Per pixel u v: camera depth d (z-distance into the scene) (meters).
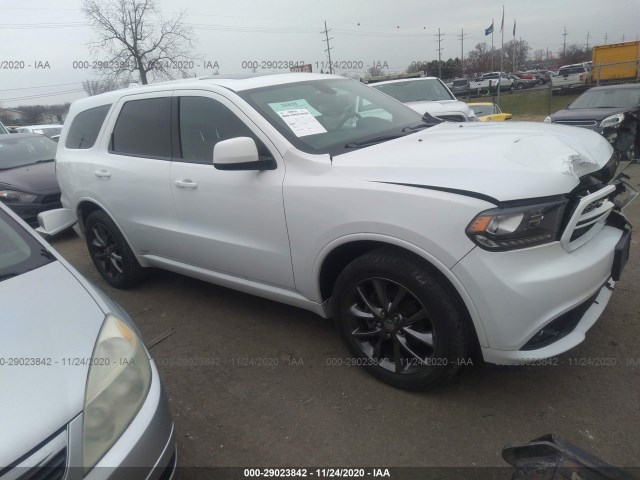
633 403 2.50
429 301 2.38
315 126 3.09
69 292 2.04
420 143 2.86
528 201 2.21
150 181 3.61
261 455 2.38
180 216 3.48
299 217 2.76
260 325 3.60
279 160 2.88
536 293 2.19
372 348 2.79
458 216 2.22
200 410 2.72
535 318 2.22
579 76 30.89
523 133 2.88
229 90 3.21
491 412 2.52
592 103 11.16
